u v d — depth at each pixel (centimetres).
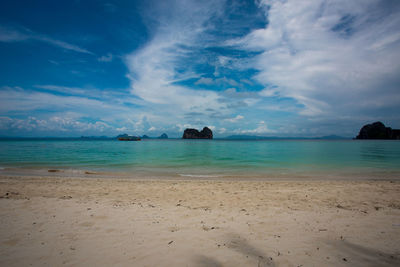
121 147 5312
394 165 1927
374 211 589
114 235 420
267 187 976
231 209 609
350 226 472
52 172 1491
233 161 2278
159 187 962
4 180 1138
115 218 518
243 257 339
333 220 512
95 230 444
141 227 462
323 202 693
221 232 438
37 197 726
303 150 4166
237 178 1319
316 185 1032
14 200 671
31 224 472
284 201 707
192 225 477
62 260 329
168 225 475
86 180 1166
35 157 2534
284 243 389
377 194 809
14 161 2117
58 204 633
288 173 1519
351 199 733
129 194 814
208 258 336
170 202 692
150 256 342
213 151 3928
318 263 321
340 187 960
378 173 1509
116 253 351
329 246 377
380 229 454
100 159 2406
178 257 339
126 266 313
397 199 732
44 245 377
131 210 586
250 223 492
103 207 611
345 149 4478
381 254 347
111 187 955
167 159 2478
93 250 360
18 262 322
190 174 1471
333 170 1653
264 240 402
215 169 1703
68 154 3017
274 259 333
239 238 409
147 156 2845
